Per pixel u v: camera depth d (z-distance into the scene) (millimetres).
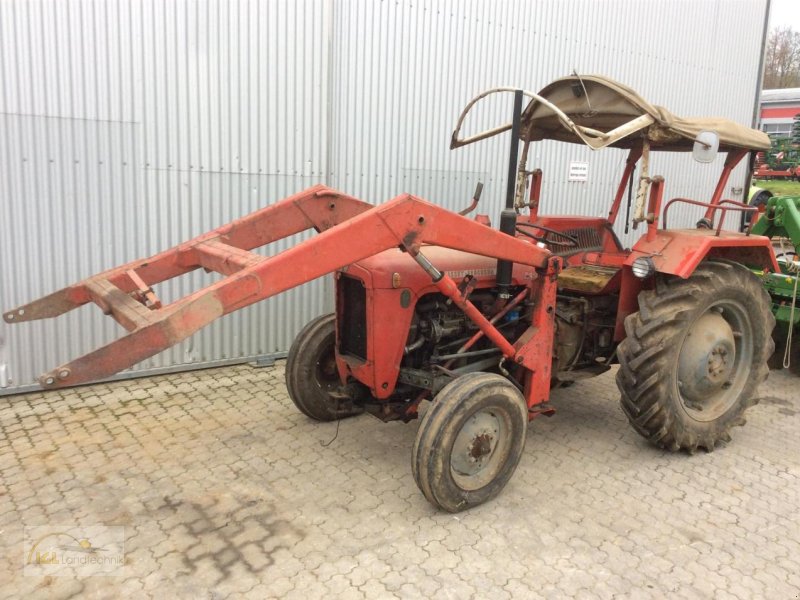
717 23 8109
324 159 5305
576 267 4297
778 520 3076
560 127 4227
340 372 3613
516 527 2957
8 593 2424
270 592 2461
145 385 4758
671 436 3639
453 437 2906
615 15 7031
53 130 4246
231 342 5207
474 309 3154
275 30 4883
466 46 5918
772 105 26422
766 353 4086
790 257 6273
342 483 3340
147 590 2459
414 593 2471
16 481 3297
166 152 4637
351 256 2664
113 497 3152
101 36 4285
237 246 3396
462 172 6168
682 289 3598
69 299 2943
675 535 2924
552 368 3877
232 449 3717
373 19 5312
